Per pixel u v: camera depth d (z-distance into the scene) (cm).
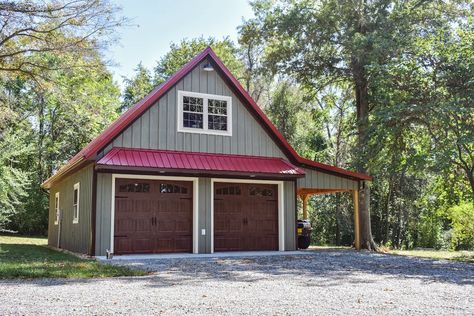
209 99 1672
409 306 652
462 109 1514
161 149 1552
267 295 724
